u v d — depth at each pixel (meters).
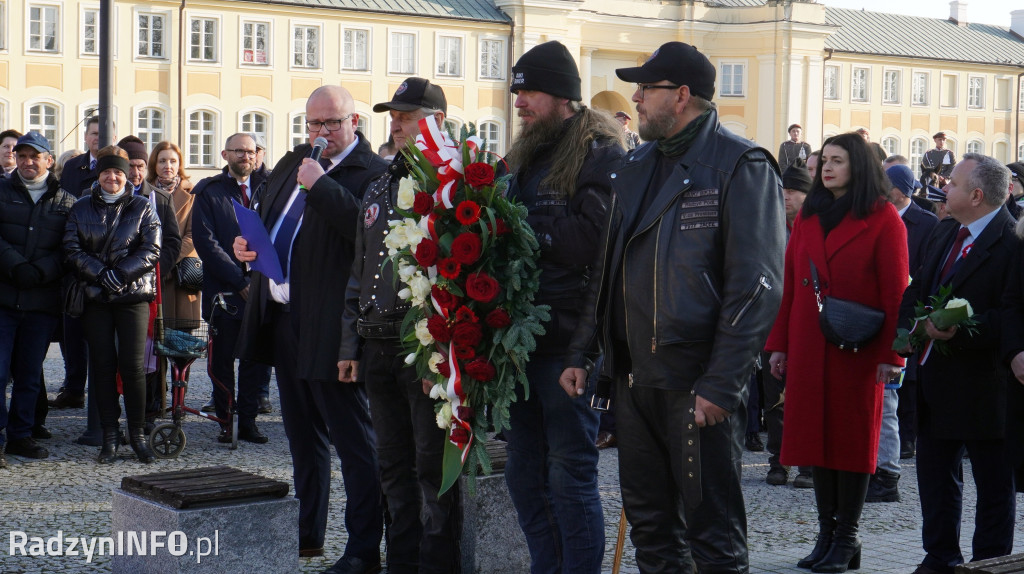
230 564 5.27
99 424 9.43
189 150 42.03
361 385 6.04
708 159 4.38
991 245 5.73
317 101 6.16
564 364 5.07
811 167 9.04
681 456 4.39
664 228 4.38
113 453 8.80
